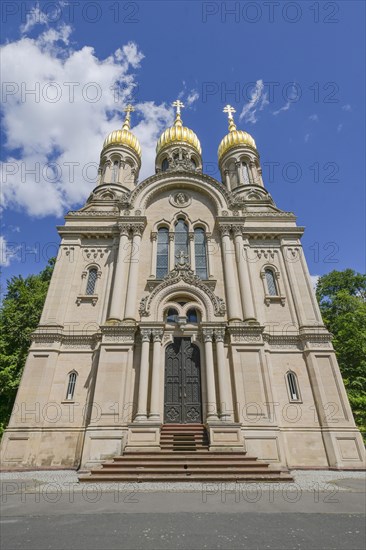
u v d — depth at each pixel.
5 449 16.34
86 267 22.41
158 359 17.98
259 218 24.61
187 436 16.19
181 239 23.53
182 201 24.77
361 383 25.16
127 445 15.43
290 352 19.59
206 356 18.06
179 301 20.08
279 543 5.95
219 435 15.67
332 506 8.70
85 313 20.64
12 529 6.82
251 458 14.33
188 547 5.78
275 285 22.36
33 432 16.81
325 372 18.73
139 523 7.20
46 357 18.80
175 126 36.22
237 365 17.98
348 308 30.66
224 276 21.31
